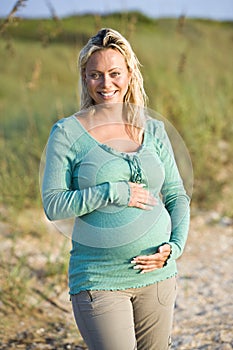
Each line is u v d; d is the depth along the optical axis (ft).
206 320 15.44
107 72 9.50
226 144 29.43
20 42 55.47
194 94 30.12
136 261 8.99
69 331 14.93
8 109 36.68
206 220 24.23
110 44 9.52
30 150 26.09
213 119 29.30
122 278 9.06
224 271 19.22
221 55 35.88
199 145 27.14
